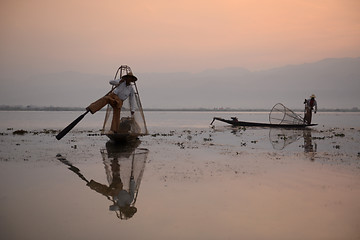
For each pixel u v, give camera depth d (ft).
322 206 22.03
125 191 25.76
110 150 48.21
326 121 153.48
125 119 54.95
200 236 17.19
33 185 27.50
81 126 109.40
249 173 32.22
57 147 51.34
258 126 99.76
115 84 52.34
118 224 18.81
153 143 57.36
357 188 26.50
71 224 18.80
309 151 47.70
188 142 59.26
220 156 42.93
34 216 20.08
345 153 45.52
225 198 23.82
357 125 116.37
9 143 56.29
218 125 116.06
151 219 19.63
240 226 18.56
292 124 95.25
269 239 16.87
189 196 24.32
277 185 27.45
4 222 19.04
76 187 26.99
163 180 29.43
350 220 19.45
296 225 18.70
